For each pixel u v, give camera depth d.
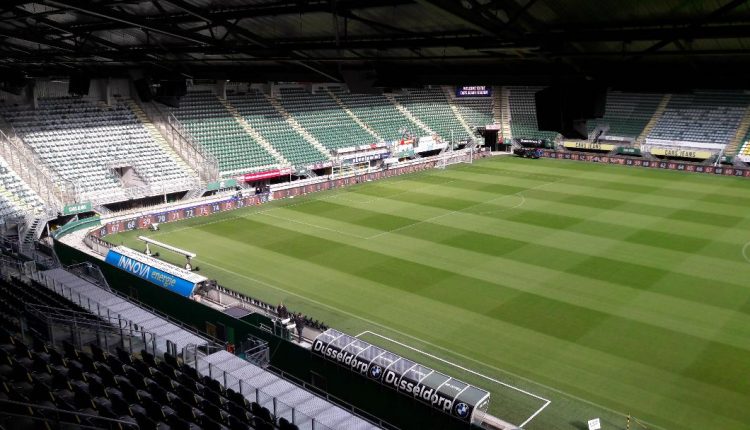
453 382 20.53
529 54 17.86
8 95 54.28
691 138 76.06
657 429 21.39
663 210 52.66
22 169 49.03
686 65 17.05
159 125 62.38
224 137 66.31
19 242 40.19
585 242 43.16
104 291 28.91
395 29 19.20
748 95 76.94
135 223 48.03
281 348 24.56
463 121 92.56
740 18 13.80
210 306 29.62
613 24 16.09
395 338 28.52
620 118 83.69
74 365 19.64
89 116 58.22
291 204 56.31
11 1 20.72
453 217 50.75
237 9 22.83
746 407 22.53
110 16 20.12
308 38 24.83
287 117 74.06
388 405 21.50
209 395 18.86
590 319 30.14
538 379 24.73
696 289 34.00
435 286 34.91
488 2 16.92
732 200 56.47
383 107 85.88
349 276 36.81
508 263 38.69
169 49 28.45
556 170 73.50
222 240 44.91
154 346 22.11
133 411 16.73
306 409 18.78
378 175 68.69
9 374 19.03
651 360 26.03
